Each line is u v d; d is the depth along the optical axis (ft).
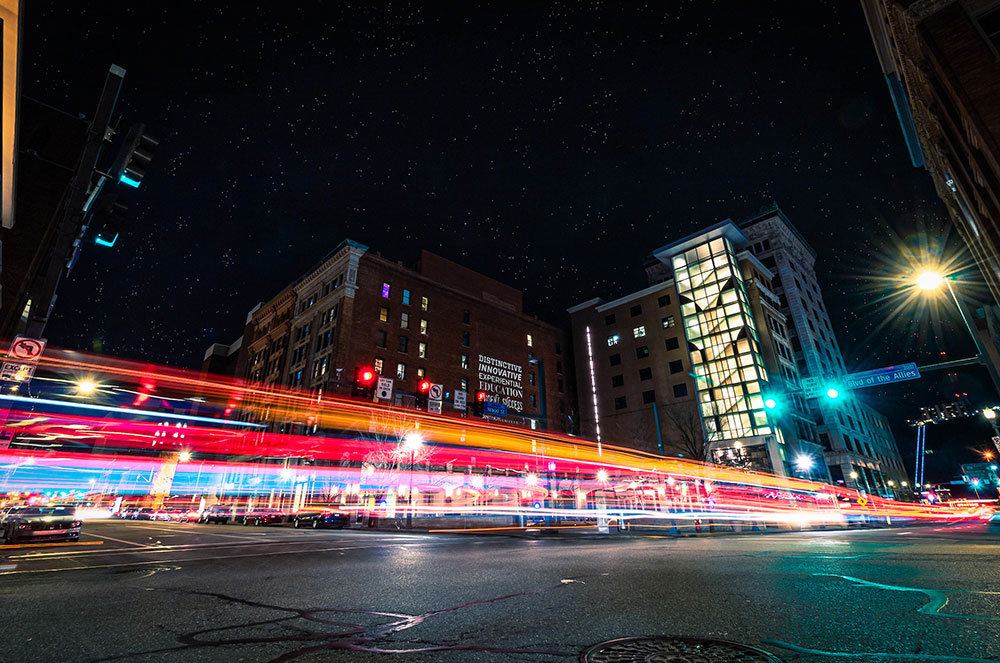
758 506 152.56
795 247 248.93
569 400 241.76
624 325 224.33
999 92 47.32
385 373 179.93
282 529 113.39
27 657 12.05
